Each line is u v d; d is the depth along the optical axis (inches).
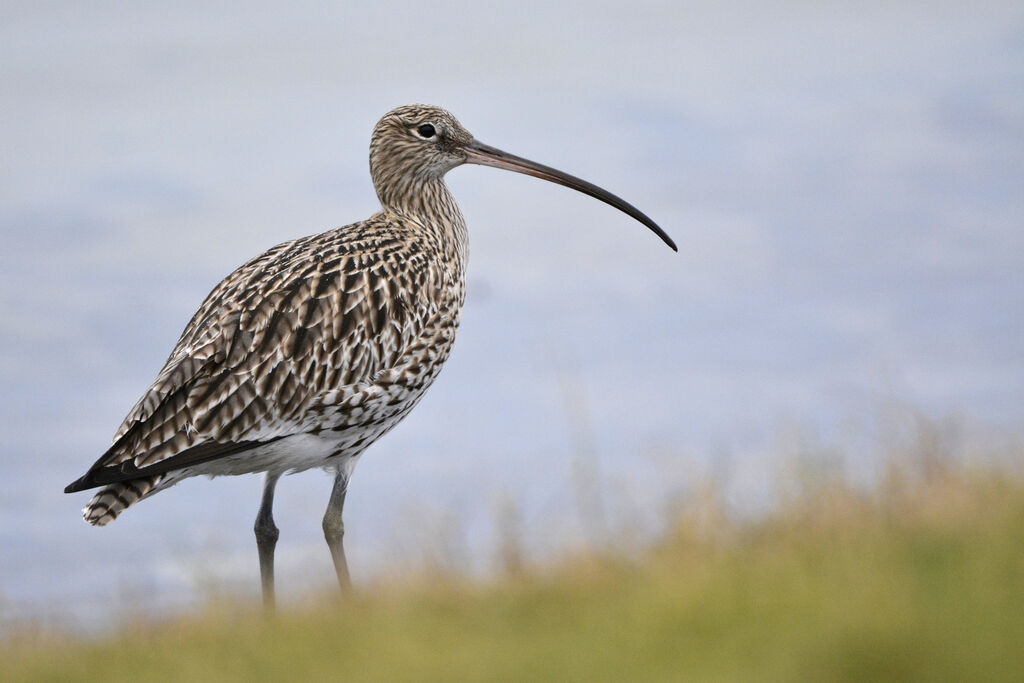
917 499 452.1
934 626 346.0
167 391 509.7
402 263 558.6
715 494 475.8
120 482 504.1
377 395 541.3
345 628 403.9
